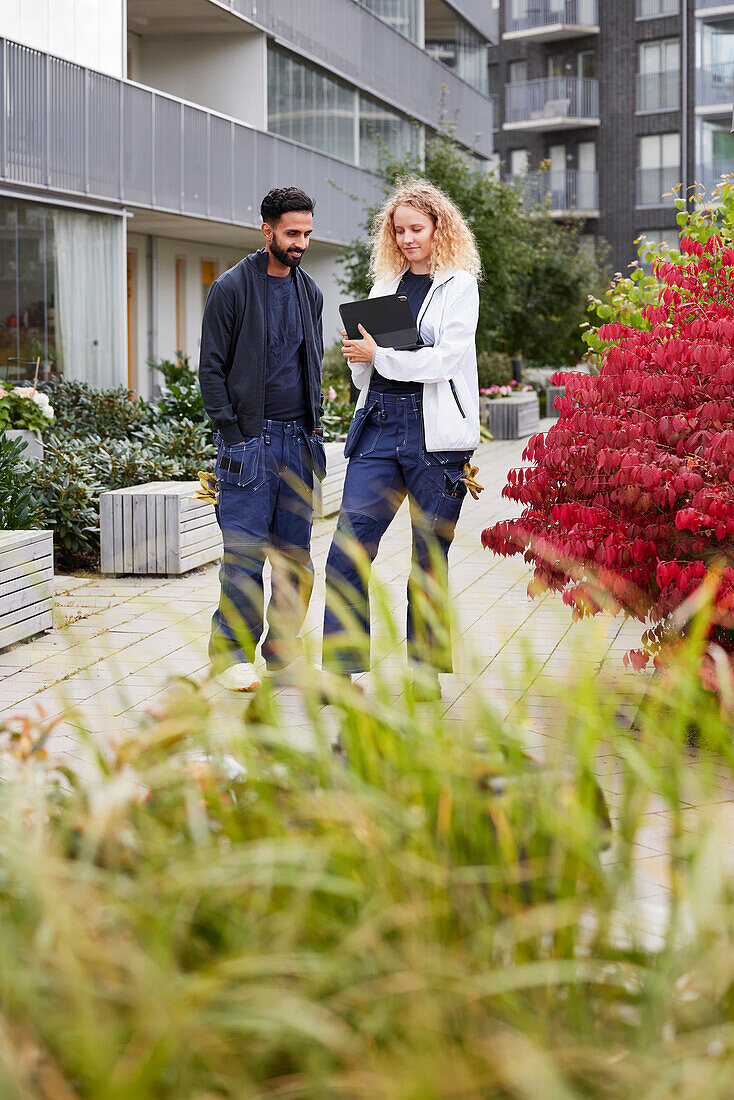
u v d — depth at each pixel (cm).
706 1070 159
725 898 196
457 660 291
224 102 2398
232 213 2188
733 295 568
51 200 1650
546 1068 154
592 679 254
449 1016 174
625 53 4741
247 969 174
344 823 209
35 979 175
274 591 543
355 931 185
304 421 556
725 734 265
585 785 231
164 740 252
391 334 525
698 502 440
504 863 208
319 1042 171
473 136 3556
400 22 3122
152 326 2416
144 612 745
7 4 1569
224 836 230
